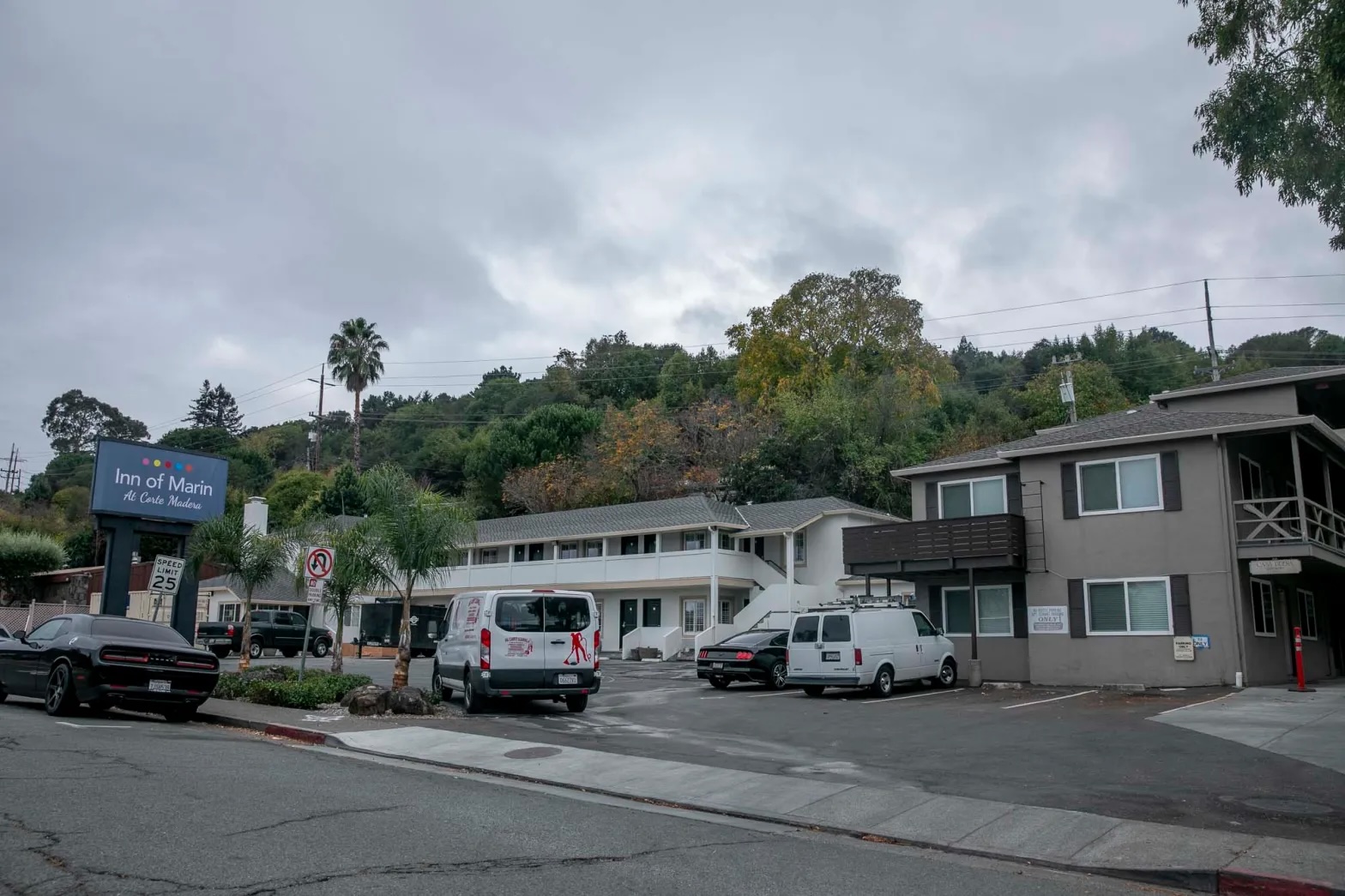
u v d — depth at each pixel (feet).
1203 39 45.29
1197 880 24.56
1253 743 43.01
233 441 282.56
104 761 33.86
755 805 32.91
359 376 213.05
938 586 88.12
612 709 62.95
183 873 20.80
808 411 167.63
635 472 178.91
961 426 189.98
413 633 127.54
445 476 240.73
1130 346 267.18
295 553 79.51
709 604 129.18
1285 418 69.77
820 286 195.42
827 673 70.49
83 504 246.68
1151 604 73.87
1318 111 42.63
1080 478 78.95
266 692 59.47
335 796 30.27
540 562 145.07
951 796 33.94
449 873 21.84
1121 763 39.65
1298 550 68.54
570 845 25.46
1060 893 23.47
